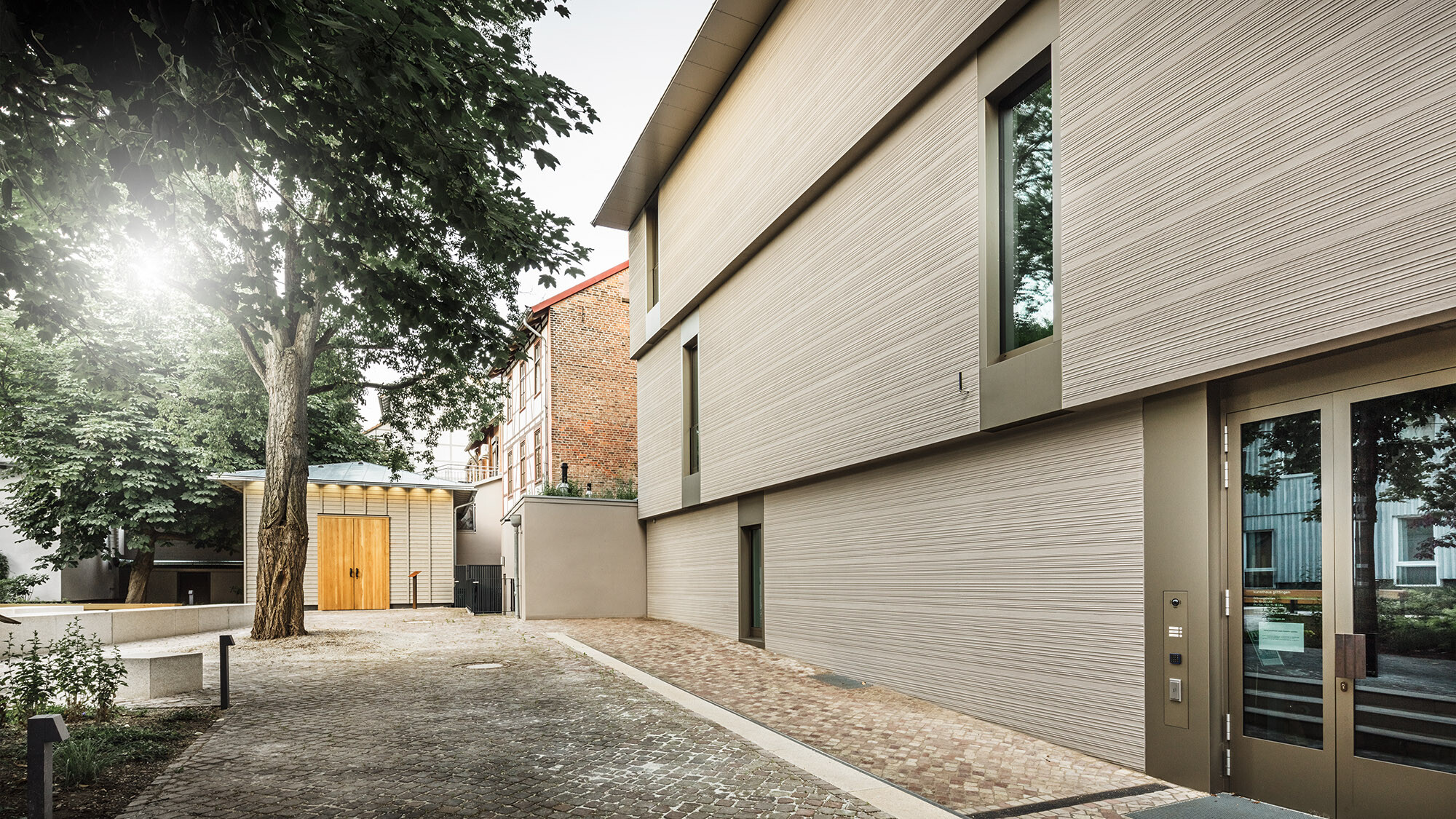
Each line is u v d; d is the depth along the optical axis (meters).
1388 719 4.34
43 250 6.65
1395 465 4.40
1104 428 6.23
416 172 6.22
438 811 4.59
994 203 7.40
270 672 9.84
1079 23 6.35
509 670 9.98
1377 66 4.32
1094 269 6.10
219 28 4.07
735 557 13.56
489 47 5.58
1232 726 5.18
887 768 5.79
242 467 24.55
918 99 8.48
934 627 8.28
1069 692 6.44
